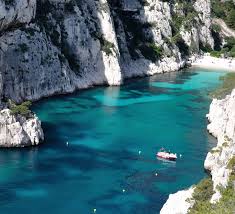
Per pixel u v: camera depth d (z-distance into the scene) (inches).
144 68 7111.2
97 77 6279.5
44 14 5930.1
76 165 3831.2
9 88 5157.5
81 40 6225.4
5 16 5039.4
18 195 3339.1
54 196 3351.4
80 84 6018.7
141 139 4434.1
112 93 5935.0
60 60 5792.3
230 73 7076.8
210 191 2760.8
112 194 3403.1
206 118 5078.7
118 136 4480.8
